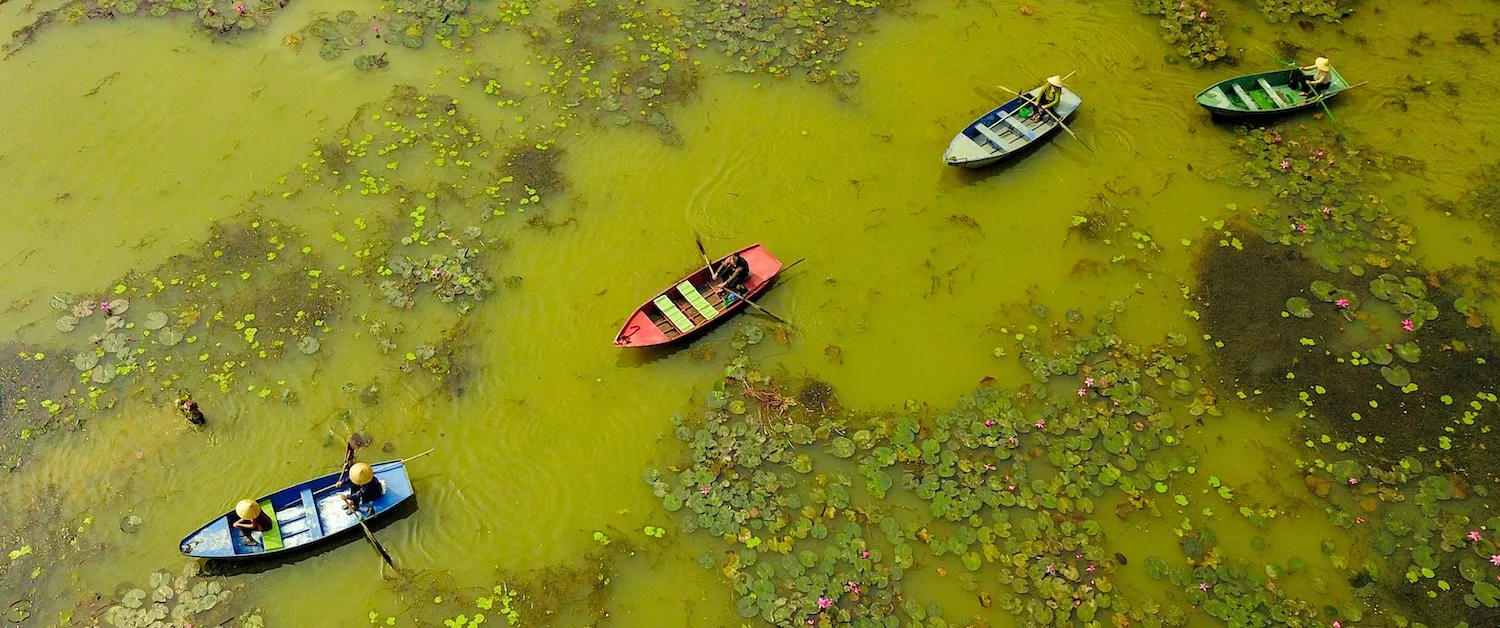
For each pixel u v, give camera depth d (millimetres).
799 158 17875
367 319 15430
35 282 15789
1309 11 20344
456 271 16016
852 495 13719
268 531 12961
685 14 20359
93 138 17734
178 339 15156
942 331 15523
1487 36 19781
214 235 16422
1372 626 12586
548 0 20547
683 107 18625
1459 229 16719
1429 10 20312
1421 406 14586
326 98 18516
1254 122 18406
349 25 19734
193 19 19703
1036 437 14297
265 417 14375
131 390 14617
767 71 19266
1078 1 20625
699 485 13750
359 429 14281
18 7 19859
